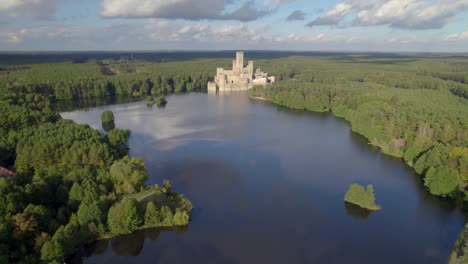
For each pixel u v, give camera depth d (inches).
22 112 6619.1
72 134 5497.1
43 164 4889.3
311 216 4365.2
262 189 5044.3
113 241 3799.2
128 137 7440.9
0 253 3038.9
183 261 3528.5
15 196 3558.1
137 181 4562.0
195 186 5068.9
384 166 6043.3
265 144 7135.8
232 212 4397.1
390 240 3919.8
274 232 4008.4
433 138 6382.9
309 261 3543.3
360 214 4451.3
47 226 3572.8
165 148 6732.3
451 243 3880.4
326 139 7588.6
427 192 5098.4
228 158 6245.1
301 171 5743.1
